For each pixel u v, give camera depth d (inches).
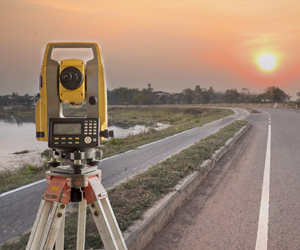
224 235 143.1
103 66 74.8
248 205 184.4
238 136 526.0
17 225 153.7
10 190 231.0
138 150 442.6
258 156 351.3
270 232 145.3
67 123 68.7
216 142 403.9
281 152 373.1
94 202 71.0
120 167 313.9
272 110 1765.5
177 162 270.2
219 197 201.8
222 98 7386.8
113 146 569.6
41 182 256.1
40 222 70.0
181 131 724.0
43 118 75.7
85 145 67.9
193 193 211.8
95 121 68.9
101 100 74.5
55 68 74.7
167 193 181.2
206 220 161.9
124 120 2160.4
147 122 1889.8
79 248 86.0
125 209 153.3
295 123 788.6
